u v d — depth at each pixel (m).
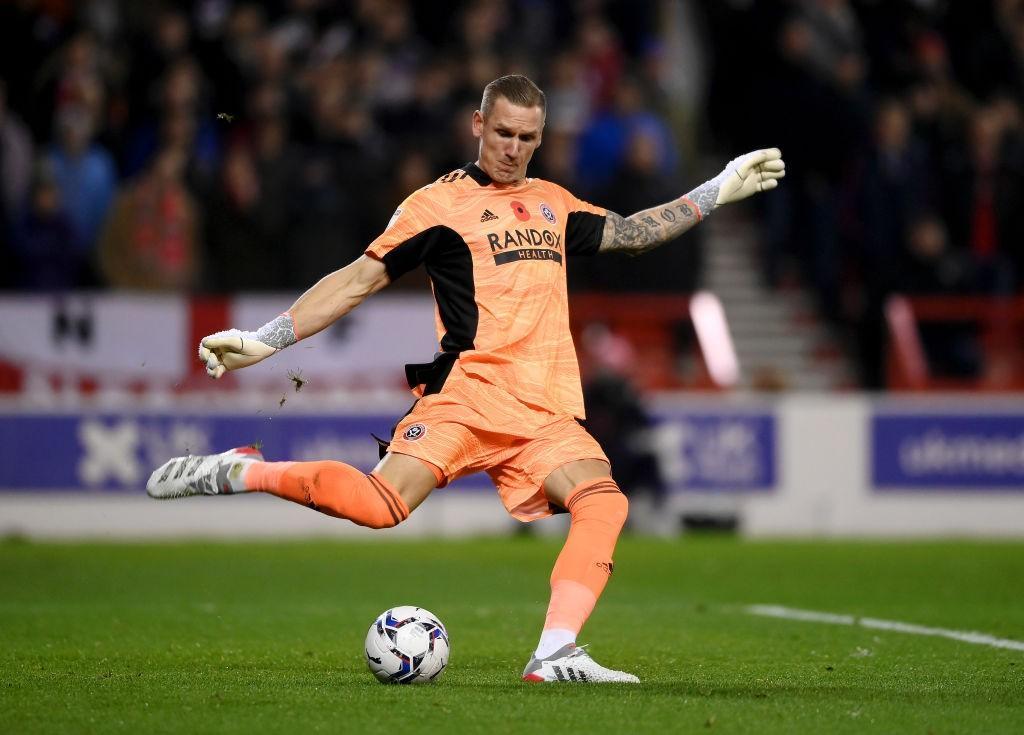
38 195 58.59
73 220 59.28
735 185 23.75
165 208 59.22
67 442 53.84
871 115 65.56
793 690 20.81
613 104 67.62
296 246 59.97
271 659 24.36
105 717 17.91
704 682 21.69
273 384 56.06
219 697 19.34
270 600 35.16
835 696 20.22
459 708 18.47
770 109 66.12
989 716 18.61
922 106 68.00
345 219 60.41
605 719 17.81
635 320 62.81
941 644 27.19
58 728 17.23
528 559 46.59
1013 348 64.44
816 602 35.50
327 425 54.94
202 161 60.84
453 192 21.61
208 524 55.06
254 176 59.88
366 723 17.45
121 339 56.03
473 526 56.25
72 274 59.28
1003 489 58.06
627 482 55.19
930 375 64.25
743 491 56.97
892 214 63.84
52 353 55.69
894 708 19.12
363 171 61.81
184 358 56.22
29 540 52.56
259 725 17.34
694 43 76.38
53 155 59.16
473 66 64.69
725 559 47.03
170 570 42.66
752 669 23.53
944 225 66.81
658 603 35.12
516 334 21.36
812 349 68.12
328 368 56.44
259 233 59.72
